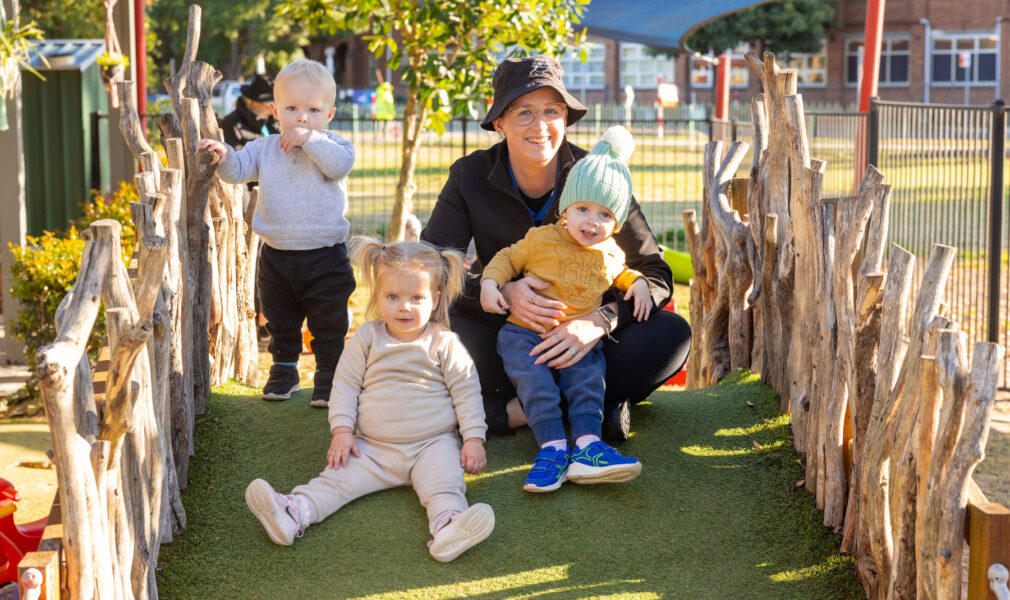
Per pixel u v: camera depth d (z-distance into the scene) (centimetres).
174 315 318
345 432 314
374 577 282
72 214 952
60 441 204
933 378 239
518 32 868
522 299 335
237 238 443
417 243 321
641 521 309
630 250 362
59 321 208
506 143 366
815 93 4203
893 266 277
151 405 273
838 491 305
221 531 305
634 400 363
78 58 936
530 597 276
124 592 238
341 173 385
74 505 208
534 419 325
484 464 312
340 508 310
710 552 299
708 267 457
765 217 374
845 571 290
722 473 337
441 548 283
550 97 346
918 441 246
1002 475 515
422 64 892
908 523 252
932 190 752
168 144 339
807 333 333
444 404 318
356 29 901
